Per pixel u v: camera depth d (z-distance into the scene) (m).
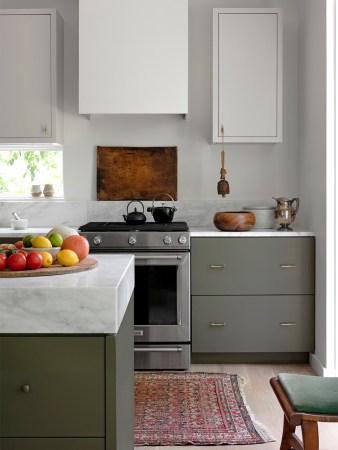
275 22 4.76
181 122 5.12
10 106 4.78
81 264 2.27
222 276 4.50
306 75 4.78
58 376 1.86
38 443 1.86
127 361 2.41
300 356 4.61
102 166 5.09
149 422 3.41
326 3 4.10
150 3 4.61
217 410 3.58
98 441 1.86
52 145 5.07
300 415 2.28
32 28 4.76
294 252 4.51
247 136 4.78
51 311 1.85
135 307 4.40
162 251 4.39
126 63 4.61
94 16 4.61
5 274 2.05
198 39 5.09
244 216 4.54
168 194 5.10
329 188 4.14
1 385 1.86
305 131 4.84
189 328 4.41
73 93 5.10
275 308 4.53
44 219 5.10
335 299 4.15
